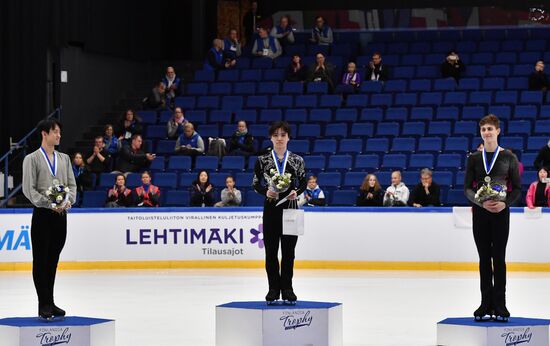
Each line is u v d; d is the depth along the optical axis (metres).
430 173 21.11
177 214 21.33
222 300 15.45
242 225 21.20
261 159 10.80
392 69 28.00
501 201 9.99
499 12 29.97
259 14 32.44
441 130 24.83
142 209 21.38
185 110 27.28
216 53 29.16
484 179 10.12
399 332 12.16
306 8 32.09
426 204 21.11
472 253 20.33
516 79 26.59
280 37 29.92
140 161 24.20
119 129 25.92
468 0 30.81
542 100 25.67
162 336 11.93
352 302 15.11
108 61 29.36
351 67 27.31
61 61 26.81
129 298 15.80
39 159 10.59
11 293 16.50
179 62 31.66
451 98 26.19
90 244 21.33
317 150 24.59
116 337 11.88
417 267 20.59
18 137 26.05
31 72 26.12
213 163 24.22
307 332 9.96
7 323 9.93
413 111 25.73
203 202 21.98
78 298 15.82
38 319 10.34
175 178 23.53
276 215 10.65
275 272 10.65
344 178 23.09
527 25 29.80
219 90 27.97
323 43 29.75
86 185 23.39
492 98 25.97
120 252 21.38
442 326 10.12
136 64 31.06
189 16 31.89
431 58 28.38
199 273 20.02
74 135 27.44
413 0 31.17
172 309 14.42
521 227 20.14
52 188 10.32
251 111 26.44
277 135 10.70
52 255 10.58
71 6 26.98
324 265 20.95
